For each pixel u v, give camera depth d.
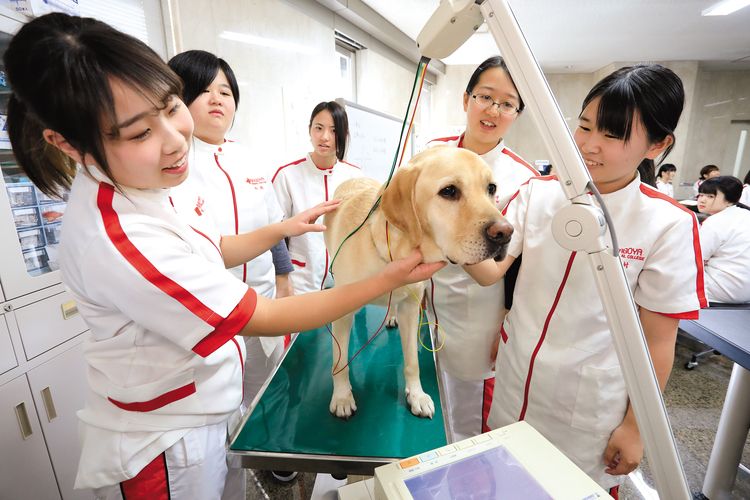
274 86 2.59
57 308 1.31
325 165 2.05
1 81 1.18
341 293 0.67
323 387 0.99
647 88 0.72
